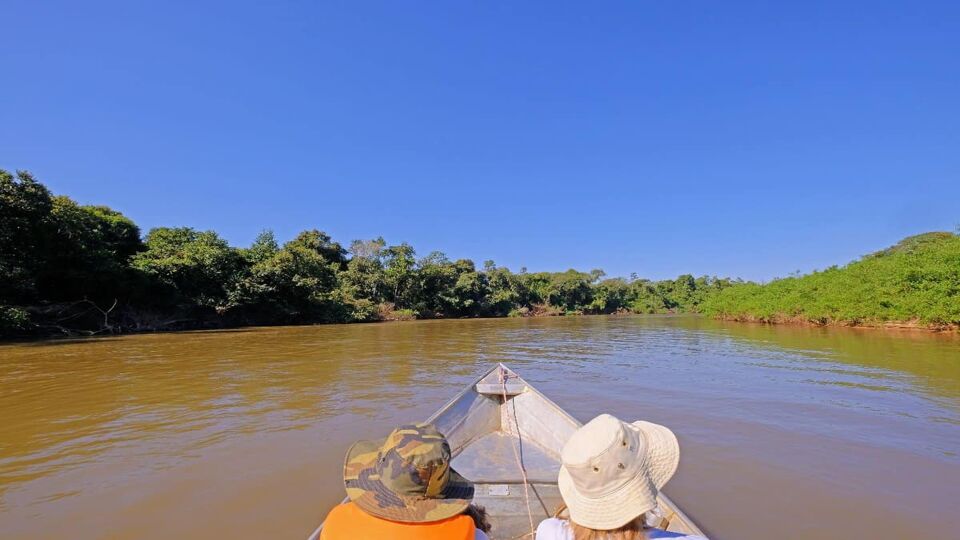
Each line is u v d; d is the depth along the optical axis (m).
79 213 23.19
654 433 1.66
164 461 5.09
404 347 17.23
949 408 6.91
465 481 1.77
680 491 4.25
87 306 24.31
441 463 1.56
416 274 47.28
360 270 46.53
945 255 18.16
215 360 13.12
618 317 57.25
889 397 7.64
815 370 10.40
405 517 1.51
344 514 1.63
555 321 43.88
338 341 19.70
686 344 17.77
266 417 6.88
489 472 4.26
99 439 5.84
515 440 5.15
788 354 13.38
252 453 5.34
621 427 1.49
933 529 3.58
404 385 9.39
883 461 4.92
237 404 7.70
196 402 7.84
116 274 24.62
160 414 7.05
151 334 23.66
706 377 10.02
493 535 3.15
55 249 22.19
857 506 3.95
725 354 14.06
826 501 4.04
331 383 9.57
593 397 8.27
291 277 33.81
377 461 1.63
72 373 10.77
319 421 6.66
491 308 57.56
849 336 17.81
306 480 4.58
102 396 8.30
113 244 27.88
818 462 4.91
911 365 10.51
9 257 19.98
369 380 9.95
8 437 5.94
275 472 4.78
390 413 7.11
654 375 10.51
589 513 1.47
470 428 5.15
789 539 3.45
